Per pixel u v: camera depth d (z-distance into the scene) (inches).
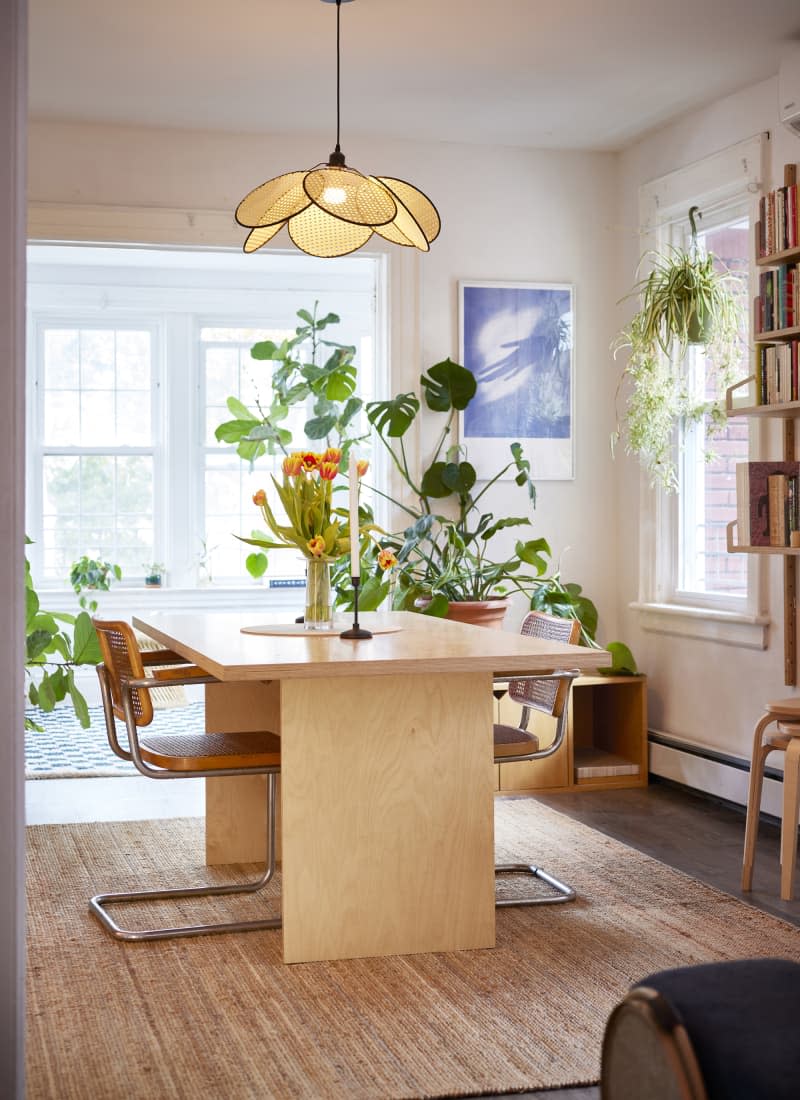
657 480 212.5
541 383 225.1
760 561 183.8
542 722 203.8
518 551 208.1
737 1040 60.9
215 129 210.1
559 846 166.9
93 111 199.8
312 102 196.7
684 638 207.2
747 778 186.2
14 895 76.1
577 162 227.0
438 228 146.0
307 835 121.6
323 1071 96.7
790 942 127.0
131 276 320.5
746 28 166.4
